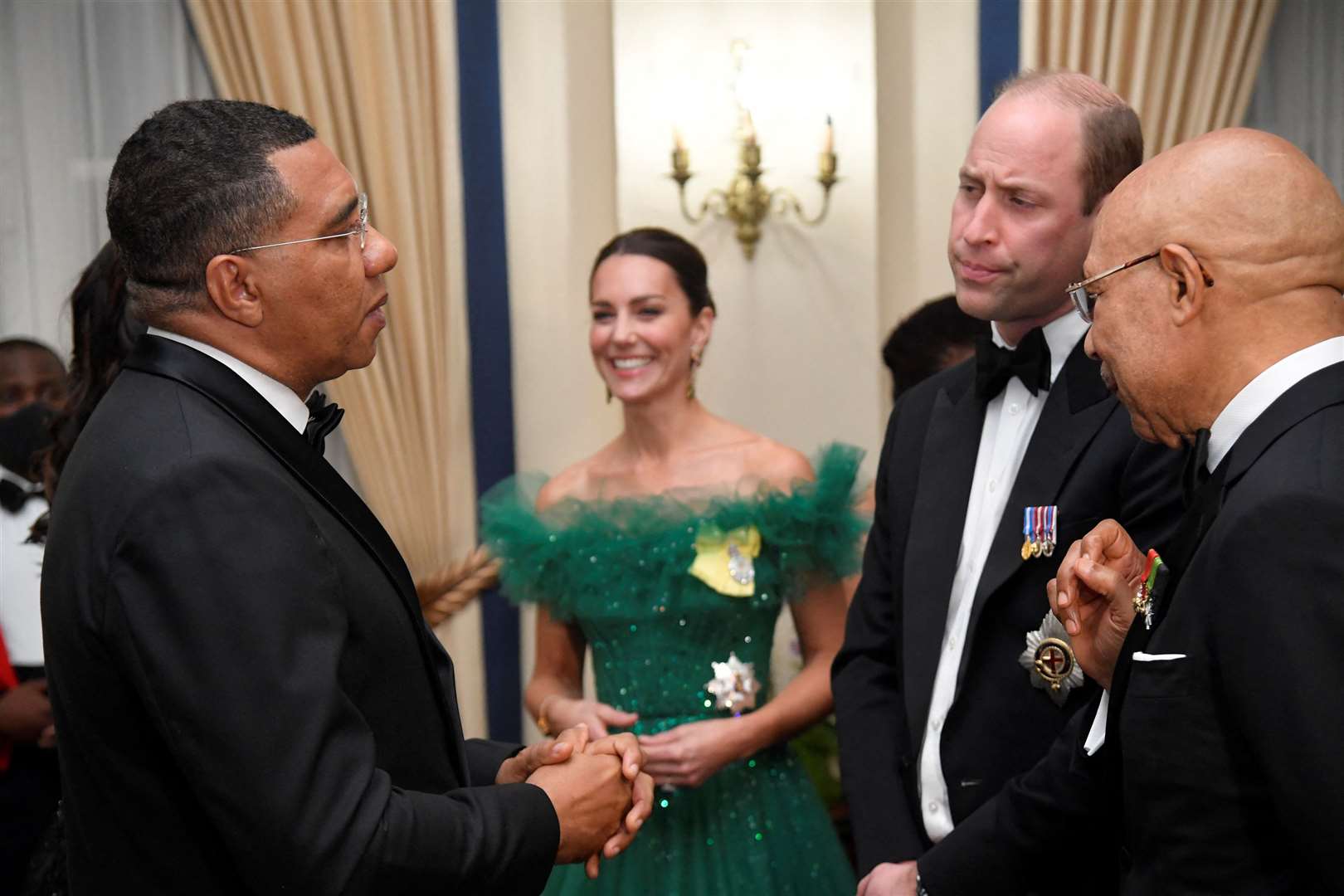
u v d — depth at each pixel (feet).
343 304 4.78
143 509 4.14
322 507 4.66
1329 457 3.94
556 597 8.97
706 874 8.45
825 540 8.62
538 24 13.08
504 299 13.09
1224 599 3.95
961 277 6.29
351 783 4.13
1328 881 3.75
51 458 6.67
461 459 13.02
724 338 13.17
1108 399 6.04
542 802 4.81
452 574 12.82
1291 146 4.42
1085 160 6.00
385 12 12.47
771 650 9.00
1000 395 6.58
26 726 8.07
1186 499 4.54
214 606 4.06
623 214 13.12
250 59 12.49
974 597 6.21
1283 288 4.26
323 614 4.27
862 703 6.97
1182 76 12.35
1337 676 3.72
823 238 13.04
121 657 4.10
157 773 4.33
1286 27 13.21
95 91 13.19
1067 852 5.69
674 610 8.58
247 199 4.57
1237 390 4.32
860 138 12.92
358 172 12.59
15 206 13.19
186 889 4.34
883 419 13.06
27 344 9.86
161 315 4.68
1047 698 6.00
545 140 13.12
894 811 6.56
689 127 13.09
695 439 9.29
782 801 8.69
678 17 13.03
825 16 12.91
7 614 8.32
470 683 12.98
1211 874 4.20
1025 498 6.10
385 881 4.14
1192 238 4.33
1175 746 4.23
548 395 13.21
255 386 4.75
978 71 12.74
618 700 8.76
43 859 6.61
